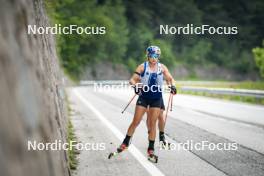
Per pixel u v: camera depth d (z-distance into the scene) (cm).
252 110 4628
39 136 759
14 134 557
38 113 789
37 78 941
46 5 3344
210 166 1838
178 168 1797
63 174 1236
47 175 748
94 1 19762
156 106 1942
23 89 663
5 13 680
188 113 4216
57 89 2286
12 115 570
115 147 2291
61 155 1320
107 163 1888
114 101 5928
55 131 1217
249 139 2592
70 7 14988
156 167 1812
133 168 1791
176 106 5100
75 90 9956
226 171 1748
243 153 2142
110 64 19638
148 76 1933
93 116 3866
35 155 677
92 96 7212
